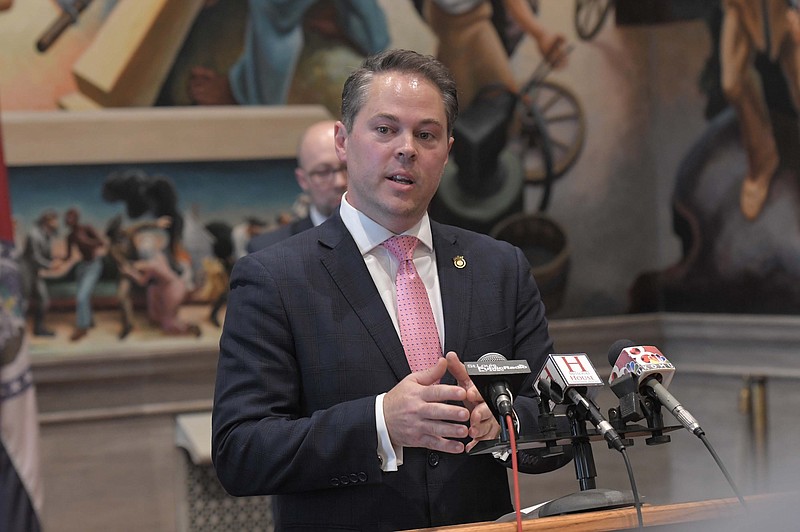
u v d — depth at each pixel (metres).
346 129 4.00
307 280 3.92
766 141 10.14
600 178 11.31
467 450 3.30
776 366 10.18
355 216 4.06
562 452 3.51
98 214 9.39
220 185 9.80
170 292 9.62
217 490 9.52
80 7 9.35
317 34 10.15
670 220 11.34
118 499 9.44
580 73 11.20
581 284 11.21
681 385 11.09
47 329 9.20
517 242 10.94
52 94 9.27
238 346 3.85
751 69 10.27
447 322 3.99
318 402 3.79
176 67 9.67
